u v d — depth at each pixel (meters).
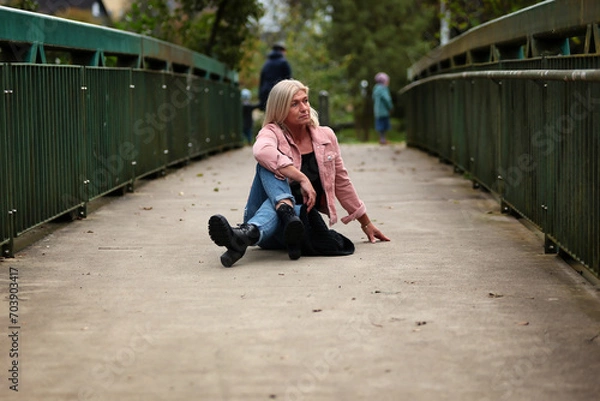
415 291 5.89
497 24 10.23
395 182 12.30
